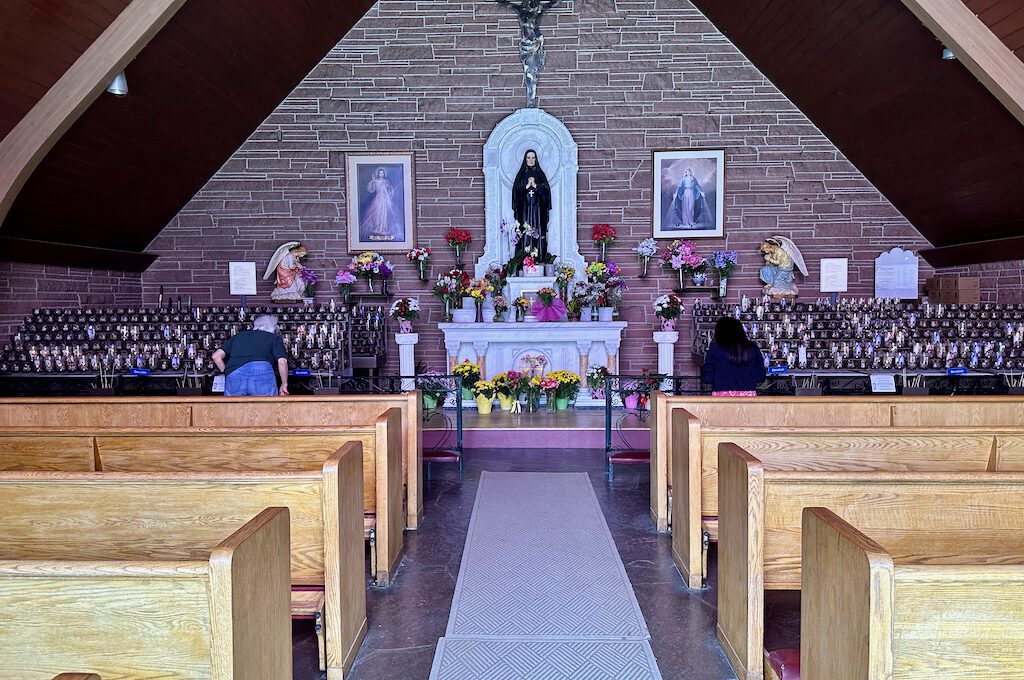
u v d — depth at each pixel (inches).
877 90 305.9
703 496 147.2
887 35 271.3
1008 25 216.8
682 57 378.3
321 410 181.9
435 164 383.6
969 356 263.9
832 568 77.0
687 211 384.5
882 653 64.4
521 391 314.0
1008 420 172.2
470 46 378.0
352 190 383.6
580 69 380.2
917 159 326.3
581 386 338.3
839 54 305.3
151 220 364.8
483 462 255.4
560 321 344.5
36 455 144.8
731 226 385.1
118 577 69.4
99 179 298.4
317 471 112.1
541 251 368.5
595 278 355.6
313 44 354.3
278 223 385.1
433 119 381.1
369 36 377.4
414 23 377.1
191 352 272.1
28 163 240.1
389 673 116.3
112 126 274.7
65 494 105.3
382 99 380.5
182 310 332.2
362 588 127.6
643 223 385.1
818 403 174.2
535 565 159.0
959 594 64.8
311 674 116.0
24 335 285.6
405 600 143.5
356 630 123.3
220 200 383.2
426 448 263.7
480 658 118.7
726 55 377.7
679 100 380.5
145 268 386.6
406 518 185.0
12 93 221.8
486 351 343.3
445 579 153.7
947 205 339.9
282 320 319.6
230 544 72.3
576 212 384.2
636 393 322.7
